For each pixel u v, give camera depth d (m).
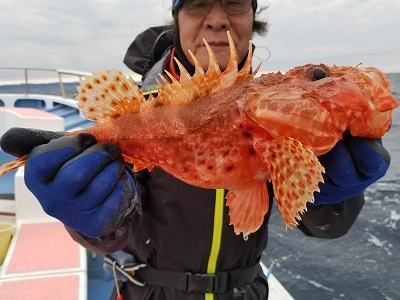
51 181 0.29
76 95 0.36
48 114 1.47
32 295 0.54
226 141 0.34
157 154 0.36
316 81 0.32
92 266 0.80
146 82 0.52
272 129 0.31
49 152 0.30
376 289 0.91
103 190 0.30
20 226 0.76
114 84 0.36
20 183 0.77
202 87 0.35
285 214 0.30
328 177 0.34
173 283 0.46
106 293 0.75
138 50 0.66
